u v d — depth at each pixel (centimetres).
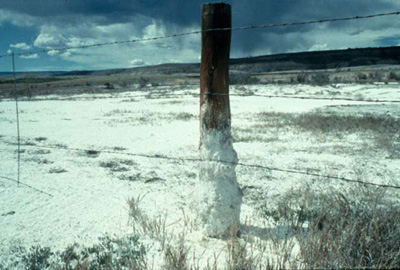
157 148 1109
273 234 439
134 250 404
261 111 2238
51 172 789
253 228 465
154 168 834
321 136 1252
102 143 1209
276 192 644
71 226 490
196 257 381
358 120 1483
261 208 554
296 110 2252
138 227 480
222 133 411
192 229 459
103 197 616
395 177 721
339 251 342
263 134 1335
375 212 382
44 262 382
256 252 388
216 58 393
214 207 415
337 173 772
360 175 743
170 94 3675
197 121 1814
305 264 339
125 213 537
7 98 3709
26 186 678
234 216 420
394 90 2780
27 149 1069
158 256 392
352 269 318
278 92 3397
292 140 1202
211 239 423
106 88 4838
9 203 583
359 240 345
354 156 941
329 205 480
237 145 1133
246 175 767
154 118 1972
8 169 811
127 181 718
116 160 921
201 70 407
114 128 1595
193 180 722
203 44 396
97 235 461
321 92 3153
